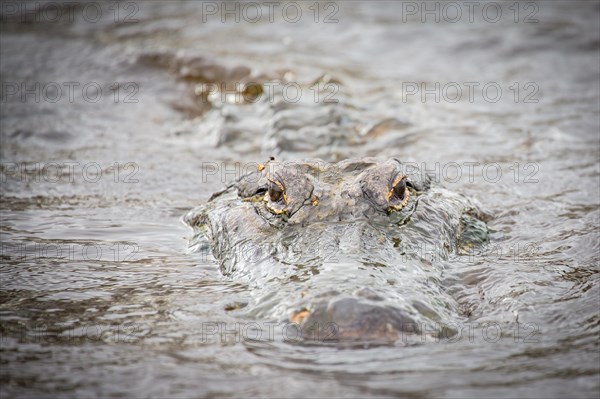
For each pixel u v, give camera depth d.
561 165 29.19
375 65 43.06
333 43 46.66
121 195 26.72
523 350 14.80
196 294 17.69
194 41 46.91
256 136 32.47
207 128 34.66
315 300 15.05
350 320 14.51
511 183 27.31
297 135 30.64
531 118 35.03
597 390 13.22
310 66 41.91
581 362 14.34
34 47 45.06
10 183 27.86
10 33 47.81
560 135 32.66
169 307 16.92
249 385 13.42
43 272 19.50
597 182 27.14
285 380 13.50
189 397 13.09
